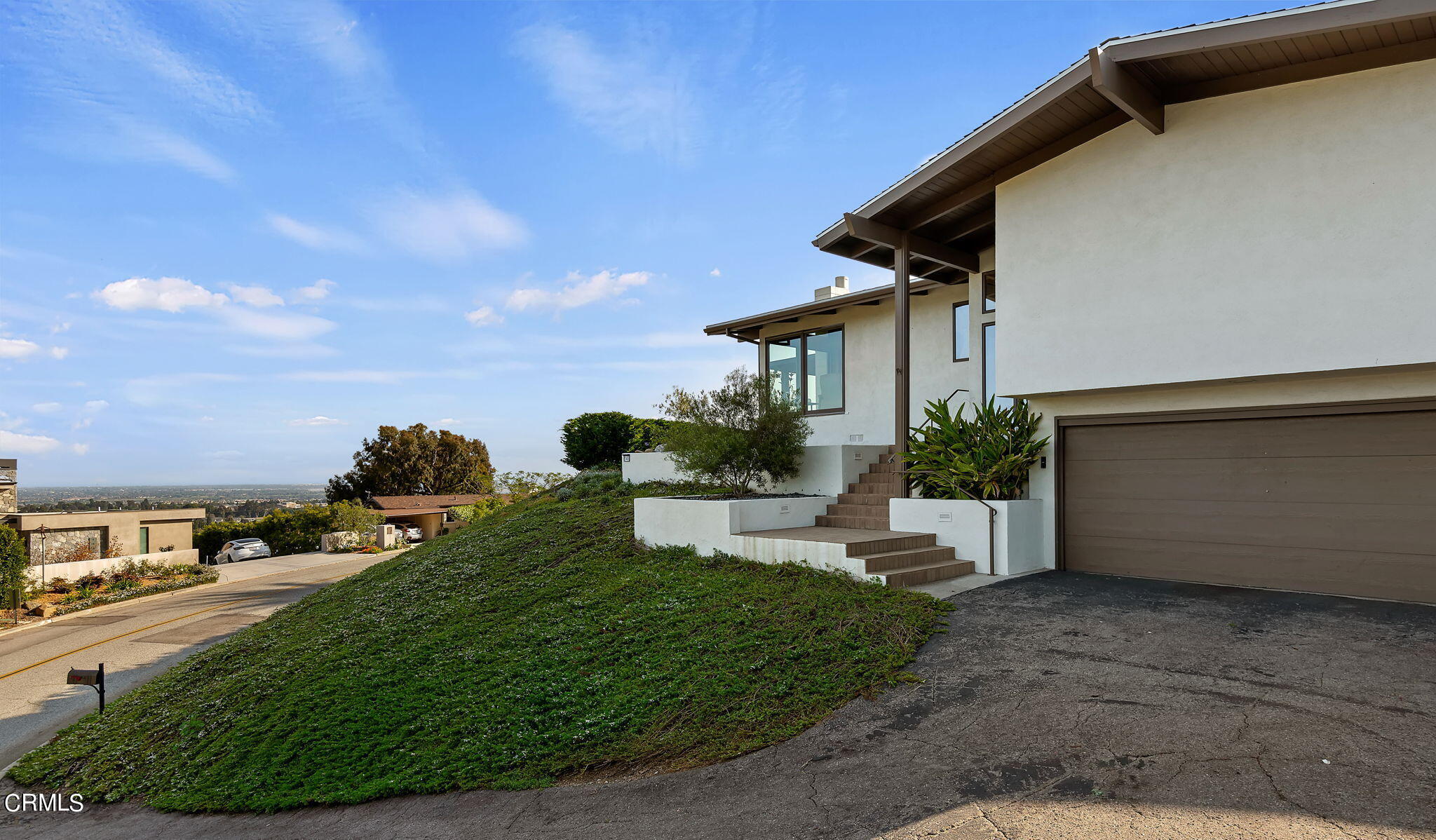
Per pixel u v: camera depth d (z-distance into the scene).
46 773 8.33
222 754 7.51
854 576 8.90
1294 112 7.71
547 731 6.25
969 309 13.56
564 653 7.80
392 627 10.27
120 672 13.45
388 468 57.44
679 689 6.39
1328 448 7.99
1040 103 8.68
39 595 22.66
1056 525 10.02
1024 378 9.86
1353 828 3.48
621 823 4.59
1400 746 4.25
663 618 8.24
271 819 5.96
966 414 13.81
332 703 7.93
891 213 11.30
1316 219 7.54
